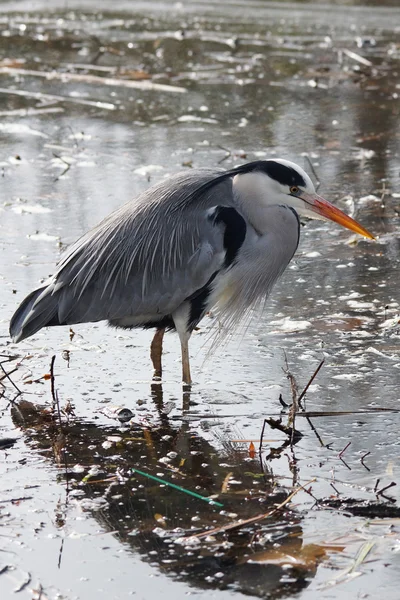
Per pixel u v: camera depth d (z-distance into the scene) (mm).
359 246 15586
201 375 11500
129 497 8805
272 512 8492
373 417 10312
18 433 10070
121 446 9820
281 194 11648
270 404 10703
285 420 10320
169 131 22109
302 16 33875
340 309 13141
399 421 10211
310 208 11695
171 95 25297
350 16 33531
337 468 9305
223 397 10906
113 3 37969
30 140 21562
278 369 11531
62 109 24078
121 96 25297
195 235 11453
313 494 8820
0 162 19953
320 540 8070
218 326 12555
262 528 8266
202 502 8719
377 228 16312
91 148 20875
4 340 12352
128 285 11523
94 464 9445
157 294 11531
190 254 11445
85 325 13062
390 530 8203
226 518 8438
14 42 31359
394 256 15117
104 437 10016
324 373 11352
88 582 7566
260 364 11695
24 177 18984
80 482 9078
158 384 11281
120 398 10891
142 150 20641
